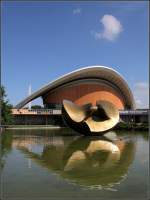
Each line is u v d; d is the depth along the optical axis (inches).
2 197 418.9
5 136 1546.5
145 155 829.8
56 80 3211.1
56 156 814.5
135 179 532.4
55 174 571.2
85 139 1357.0
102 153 876.6
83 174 575.5
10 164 674.8
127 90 3508.9
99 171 603.8
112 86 3565.5
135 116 3110.2
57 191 452.1
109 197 422.3
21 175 557.0
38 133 1825.8
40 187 472.7
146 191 450.3
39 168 629.0
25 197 419.2
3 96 2027.6
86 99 3459.6
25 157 786.8
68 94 3435.0
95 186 483.8
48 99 3496.6
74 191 453.1
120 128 2197.3
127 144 1136.2
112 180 526.6
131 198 422.9
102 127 1509.6
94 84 3489.2
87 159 762.2
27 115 3159.5
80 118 1489.9
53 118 3225.9
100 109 1565.0
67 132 1945.1
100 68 3184.1
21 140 1301.7
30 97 3248.0
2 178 526.6
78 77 3309.5
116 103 3612.2
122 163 700.0
